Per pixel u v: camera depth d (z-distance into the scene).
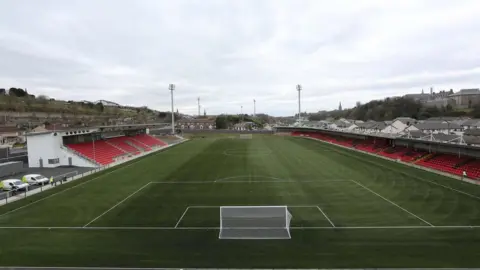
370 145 70.00
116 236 21.27
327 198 29.92
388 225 22.50
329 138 97.06
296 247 19.16
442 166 43.38
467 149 41.22
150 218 24.91
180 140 103.19
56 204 29.02
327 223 23.17
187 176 41.59
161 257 18.06
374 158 55.75
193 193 32.62
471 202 27.45
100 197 31.36
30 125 94.00
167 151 72.38
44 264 17.33
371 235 20.78
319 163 50.78
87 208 27.70
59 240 20.64
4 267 17.02
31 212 26.64
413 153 53.56
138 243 20.06
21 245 19.91
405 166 46.59
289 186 35.00
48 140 50.62
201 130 140.88
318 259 17.55
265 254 18.30
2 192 33.38
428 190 31.92
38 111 111.38
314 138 104.38
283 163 51.25
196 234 21.50
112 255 18.38
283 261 17.39
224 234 21.16
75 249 19.22
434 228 21.73
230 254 18.34
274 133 130.62
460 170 39.78
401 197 29.64
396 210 25.83
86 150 57.16
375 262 17.08
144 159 59.12
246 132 134.88
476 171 37.47
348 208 26.69
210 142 94.00
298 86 135.88
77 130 56.50
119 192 33.34
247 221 22.67
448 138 51.31
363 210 26.06
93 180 39.75
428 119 112.62
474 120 85.31
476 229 21.42
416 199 28.84
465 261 16.98
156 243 20.05
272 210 23.52
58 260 17.78
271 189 33.78
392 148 61.16
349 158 56.16
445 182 35.22
